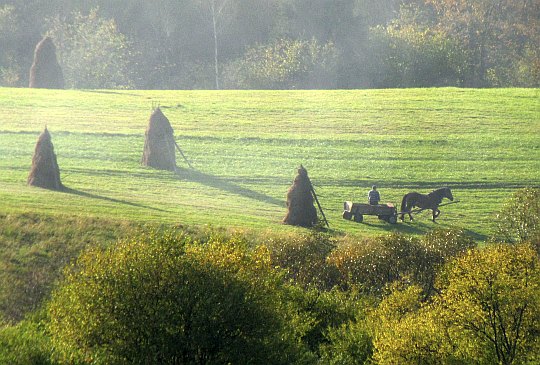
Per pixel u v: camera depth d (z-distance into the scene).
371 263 36.97
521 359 28.41
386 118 75.81
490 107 80.38
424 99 83.38
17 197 46.09
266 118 74.81
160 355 25.14
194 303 25.44
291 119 74.88
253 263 27.58
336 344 30.17
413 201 51.66
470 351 28.52
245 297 25.95
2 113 70.75
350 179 59.56
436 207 51.97
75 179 54.16
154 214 45.84
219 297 25.78
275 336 26.64
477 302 28.94
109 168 57.59
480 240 48.62
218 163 61.31
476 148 67.81
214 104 79.88
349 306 32.69
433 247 37.53
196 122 72.31
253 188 56.28
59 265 37.25
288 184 57.75
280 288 30.67
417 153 66.00
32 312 32.88
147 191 52.94
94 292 25.41
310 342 31.38
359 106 80.19
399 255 37.09
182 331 25.16
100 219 42.22
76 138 64.56
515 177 61.41
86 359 25.56
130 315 25.27
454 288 29.72
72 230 40.31
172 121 72.25
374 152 65.88
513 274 29.72
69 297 25.97
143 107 77.00
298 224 47.59
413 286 32.38
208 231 42.72
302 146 66.50
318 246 38.59
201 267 26.27
